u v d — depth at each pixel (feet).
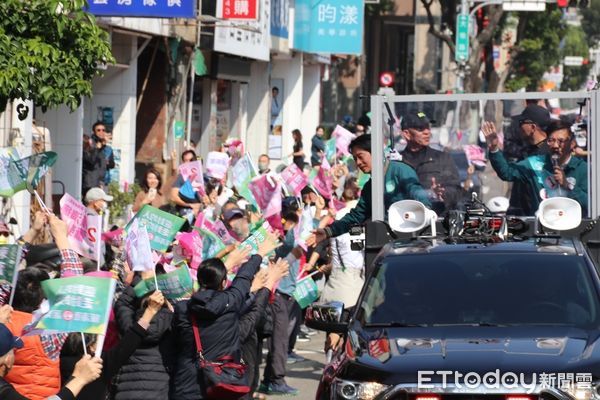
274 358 62.44
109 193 102.73
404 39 335.47
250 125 168.76
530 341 39.09
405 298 42.60
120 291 44.29
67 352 40.65
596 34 520.83
